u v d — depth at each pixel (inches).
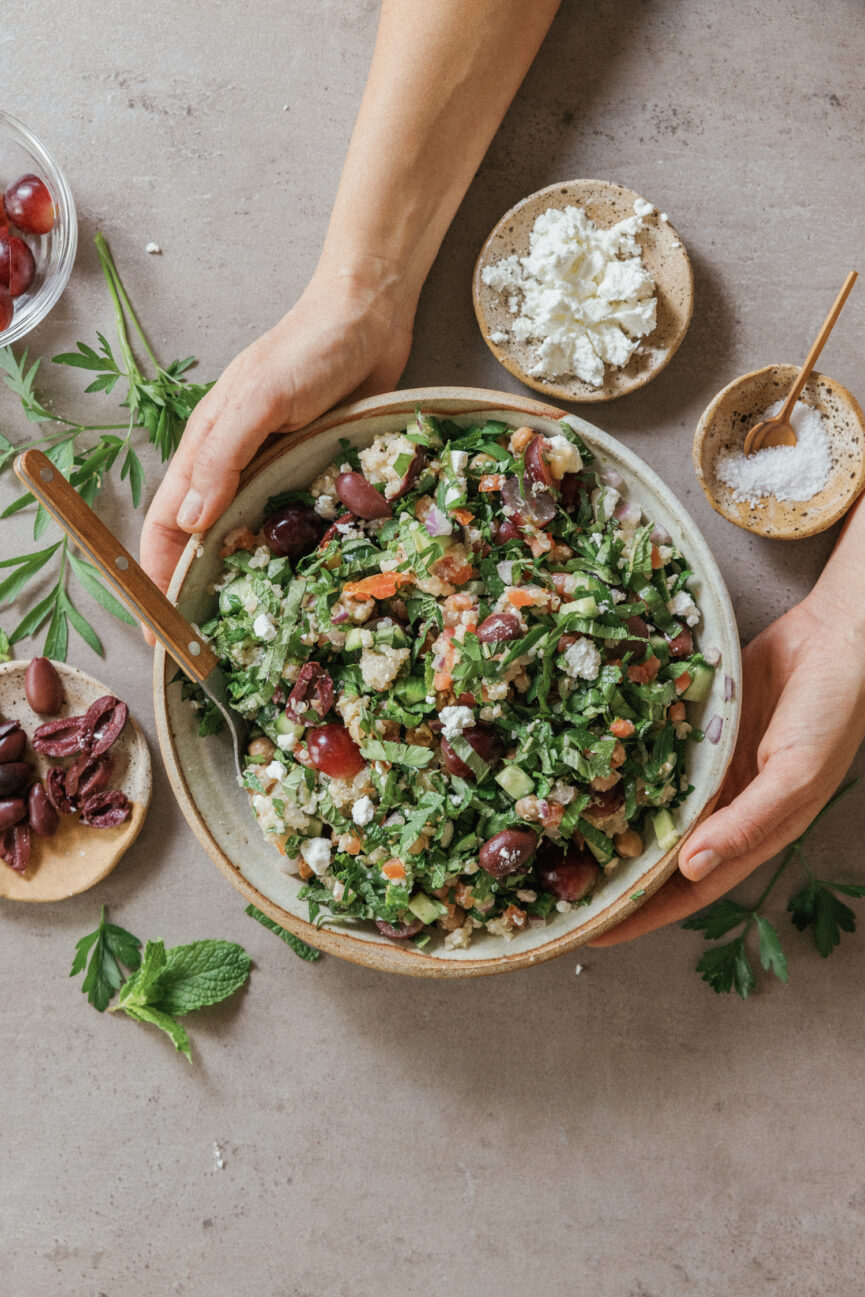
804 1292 60.7
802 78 60.1
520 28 52.4
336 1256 61.7
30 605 62.2
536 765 47.8
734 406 56.3
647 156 60.2
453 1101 61.8
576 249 54.8
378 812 48.6
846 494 55.5
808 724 52.2
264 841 52.7
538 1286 61.5
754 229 60.1
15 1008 62.3
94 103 61.0
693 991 61.6
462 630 47.6
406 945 50.8
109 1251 61.9
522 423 49.9
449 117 52.4
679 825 50.4
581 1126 61.7
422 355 60.6
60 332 61.5
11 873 60.0
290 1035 61.9
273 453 49.5
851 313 60.0
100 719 58.5
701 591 50.2
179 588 49.2
